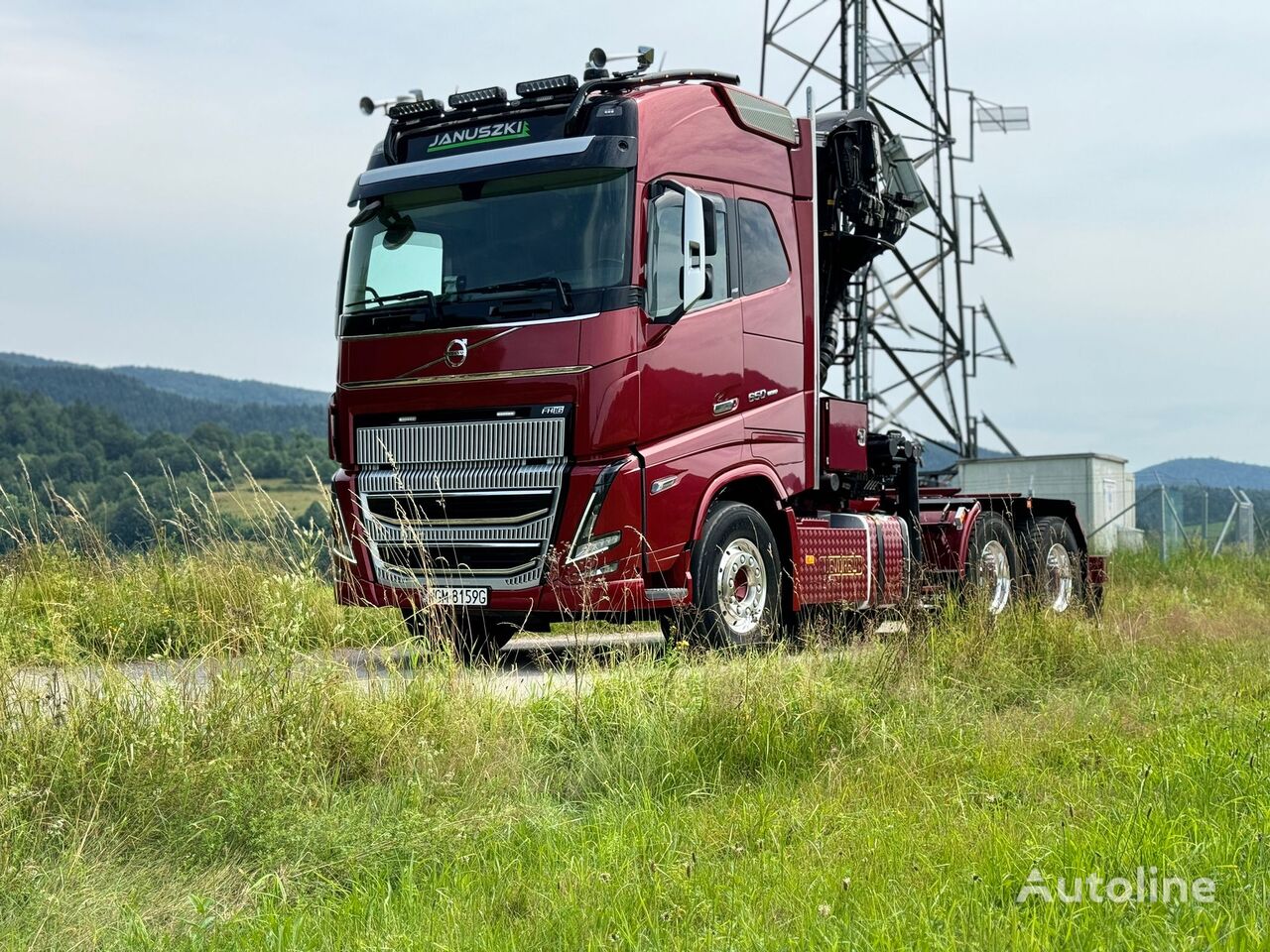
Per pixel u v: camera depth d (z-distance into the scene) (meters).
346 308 10.52
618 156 9.81
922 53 23.42
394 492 10.16
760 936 3.79
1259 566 19.38
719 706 6.79
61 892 4.45
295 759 5.65
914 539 12.88
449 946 3.90
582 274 9.70
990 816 5.19
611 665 7.86
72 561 11.29
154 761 5.41
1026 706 8.42
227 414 197.62
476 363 9.85
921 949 3.57
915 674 8.41
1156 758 6.19
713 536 10.30
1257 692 8.46
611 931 3.94
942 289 23.39
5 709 5.66
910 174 14.07
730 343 10.57
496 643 11.49
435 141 10.52
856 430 12.06
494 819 5.32
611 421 9.57
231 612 8.20
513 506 9.75
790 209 11.48
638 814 5.43
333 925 4.21
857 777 6.17
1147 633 11.25
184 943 4.15
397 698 6.59
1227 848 4.47
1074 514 14.78
